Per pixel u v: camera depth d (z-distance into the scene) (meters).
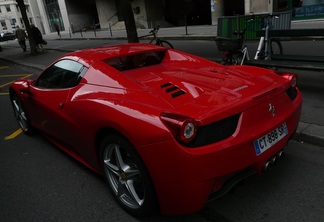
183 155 2.06
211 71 3.16
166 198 2.25
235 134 2.26
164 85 2.72
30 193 3.20
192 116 2.18
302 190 2.82
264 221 2.48
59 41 26.88
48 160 3.89
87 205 2.90
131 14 9.37
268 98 2.53
